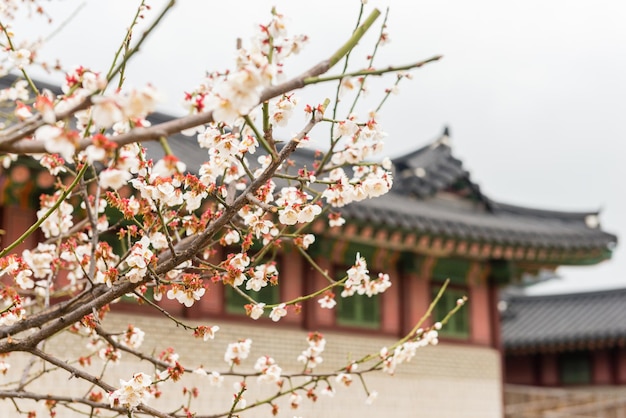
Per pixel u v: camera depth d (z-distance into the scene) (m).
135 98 2.86
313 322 11.76
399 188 15.40
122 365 9.57
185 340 10.27
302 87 3.49
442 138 16.17
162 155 10.41
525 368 22.02
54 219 5.73
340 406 11.74
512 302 23.83
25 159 7.90
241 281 4.77
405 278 13.16
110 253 5.24
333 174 5.20
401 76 4.86
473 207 16.36
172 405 9.98
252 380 10.79
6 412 8.62
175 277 5.26
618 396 18.84
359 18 4.34
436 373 13.16
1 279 8.00
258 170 5.47
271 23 3.72
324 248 11.64
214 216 5.24
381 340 12.58
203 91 4.58
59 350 9.10
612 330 19.83
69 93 3.70
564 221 17.69
